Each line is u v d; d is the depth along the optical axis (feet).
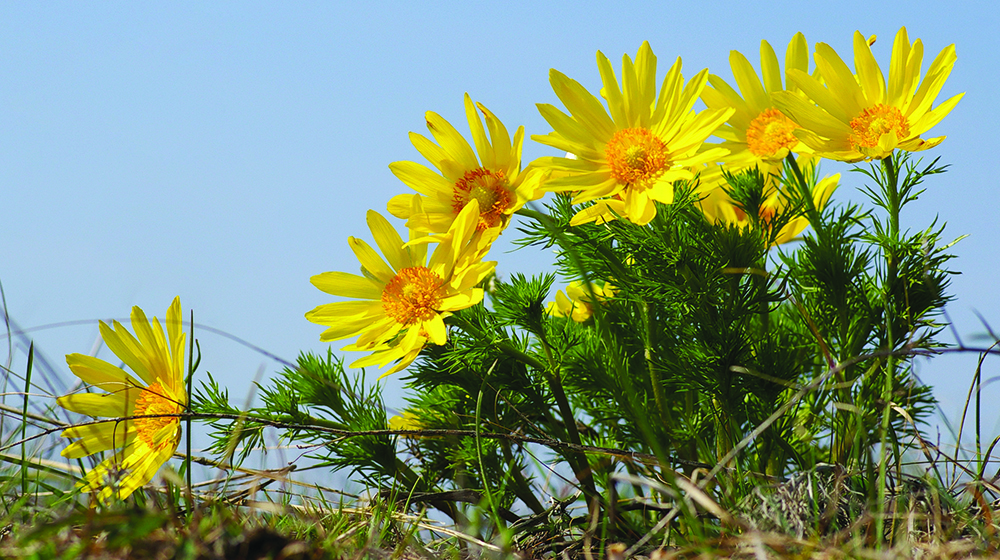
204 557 1.96
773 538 2.04
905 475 2.21
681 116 2.23
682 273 2.27
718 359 2.25
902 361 2.27
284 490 2.26
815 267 2.28
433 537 2.27
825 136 2.21
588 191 2.23
